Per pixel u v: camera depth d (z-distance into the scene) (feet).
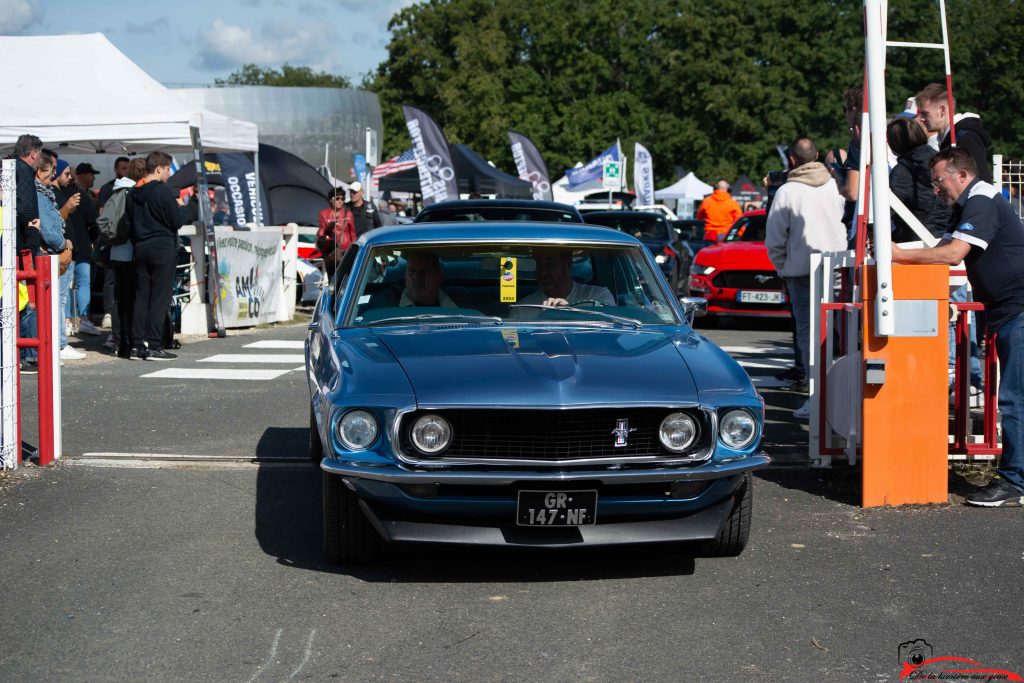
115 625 14.73
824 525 19.52
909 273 20.30
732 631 14.56
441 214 36.65
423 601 15.71
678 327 19.27
